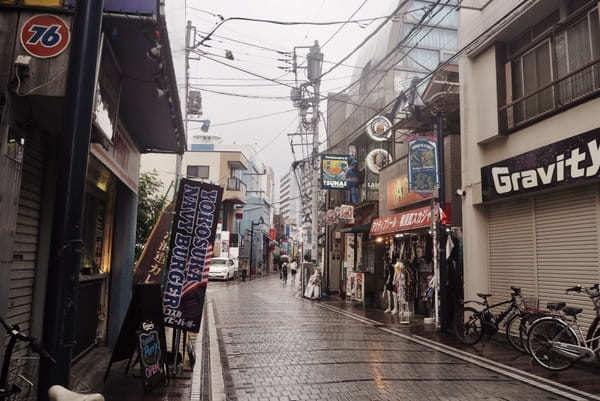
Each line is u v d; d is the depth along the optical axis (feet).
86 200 25.52
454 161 44.88
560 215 29.22
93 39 12.64
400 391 19.84
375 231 53.57
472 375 22.80
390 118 51.78
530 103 32.35
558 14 30.48
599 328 23.29
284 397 18.90
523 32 33.58
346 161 67.21
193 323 21.29
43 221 18.35
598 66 26.55
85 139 12.25
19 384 14.66
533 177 29.84
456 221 43.88
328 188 66.39
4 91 13.96
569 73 27.32
